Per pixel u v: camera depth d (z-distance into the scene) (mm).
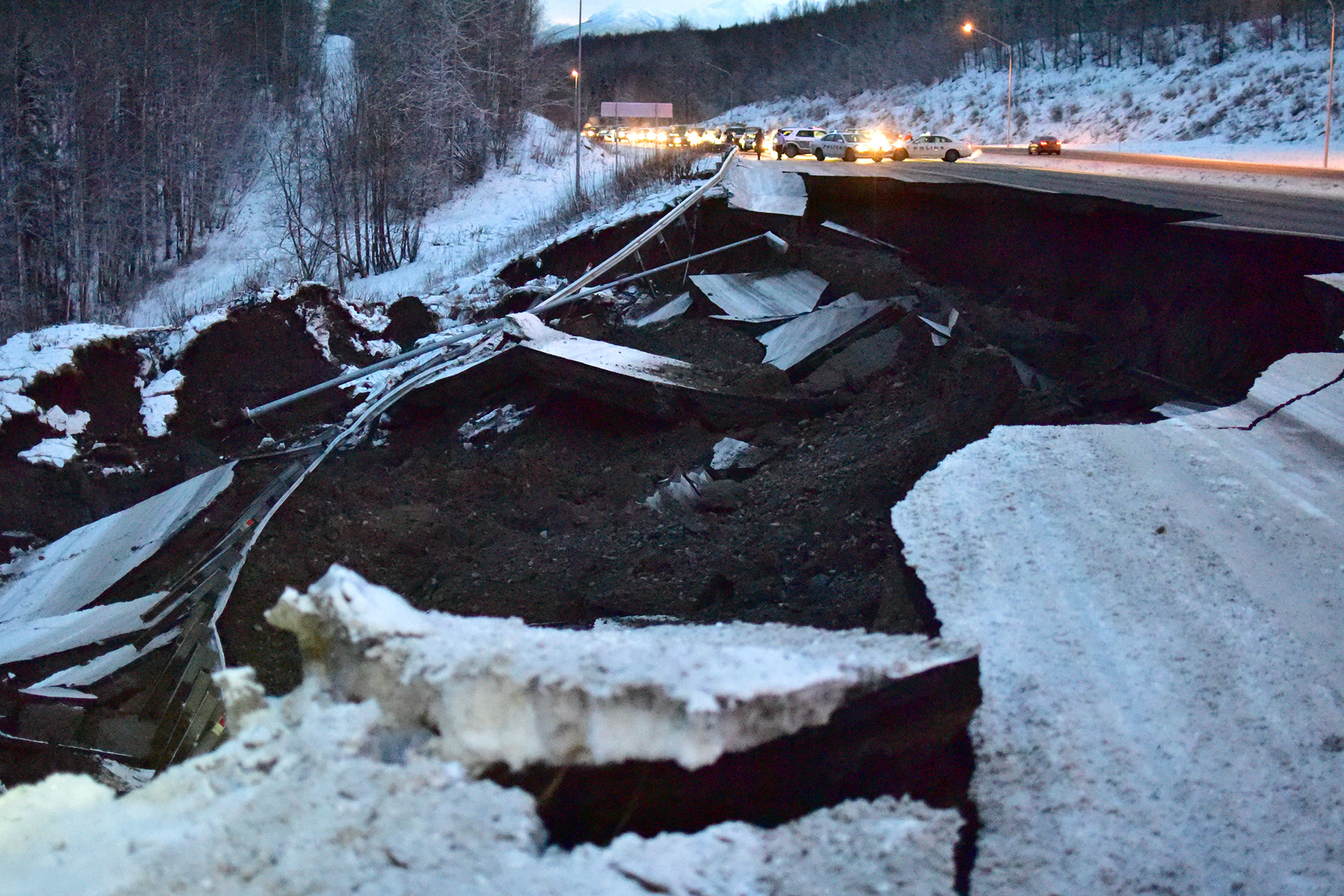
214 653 8398
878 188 20781
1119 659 3758
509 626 2881
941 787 2920
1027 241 16391
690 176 27219
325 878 1972
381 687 2492
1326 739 3436
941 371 12242
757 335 17453
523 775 2354
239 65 57438
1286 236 11523
